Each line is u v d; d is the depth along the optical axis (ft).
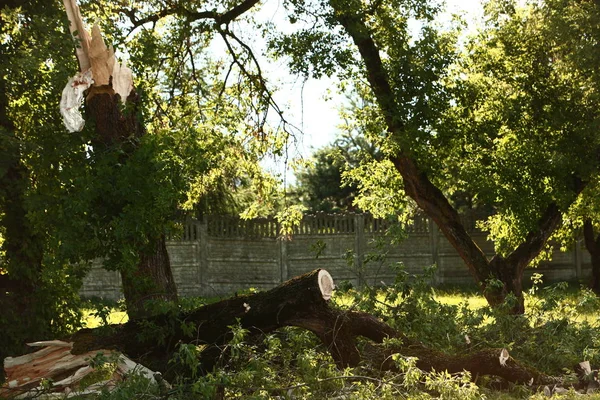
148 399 29.45
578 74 56.08
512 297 38.40
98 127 37.78
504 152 57.67
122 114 37.60
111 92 37.73
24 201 37.45
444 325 35.70
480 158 57.52
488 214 92.48
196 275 83.66
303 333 33.78
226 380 28.40
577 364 34.47
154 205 35.60
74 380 32.60
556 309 39.11
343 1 51.60
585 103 55.98
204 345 35.45
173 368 32.78
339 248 87.92
